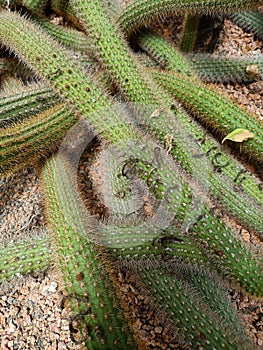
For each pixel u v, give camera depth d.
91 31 0.49
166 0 0.52
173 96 0.50
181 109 0.49
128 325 0.35
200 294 0.40
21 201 0.51
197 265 0.40
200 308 0.38
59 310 0.44
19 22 0.50
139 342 0.36
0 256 0.40
